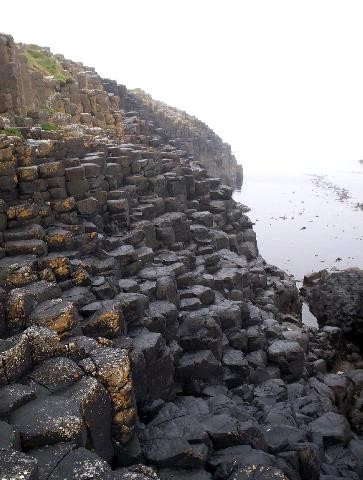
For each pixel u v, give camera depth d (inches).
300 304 1266.0
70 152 968.3
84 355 453.1
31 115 1217.4
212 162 3324.3
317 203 3213.6
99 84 1957.4
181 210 1277.1
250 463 442.3
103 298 628.4
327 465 564.1
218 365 674.8
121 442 429.7
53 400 372.8
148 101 2957.7
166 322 672.4
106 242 805.2
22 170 750.5
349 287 1149.7
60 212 792.3
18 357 412.2
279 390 697.0
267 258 1875.0
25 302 501.7
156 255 962.7
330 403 706.8
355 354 1032.2
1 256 636.7
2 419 346.0
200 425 498.3
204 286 864.3
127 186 1094.4
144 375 548.7
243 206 2310.5
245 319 857.5
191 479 427.2
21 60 1317.7
